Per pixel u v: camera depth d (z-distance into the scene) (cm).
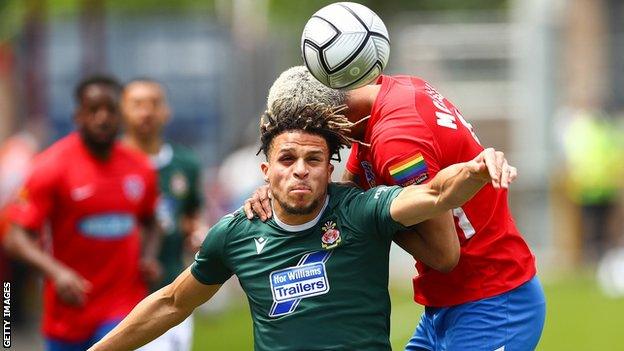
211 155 7175
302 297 1941
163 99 3422
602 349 4138
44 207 2997
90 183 3023
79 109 3023
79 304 2969
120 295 3058
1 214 4741
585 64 7162
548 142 7125
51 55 6831
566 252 6862
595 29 7188
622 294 5644
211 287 2056
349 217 1938
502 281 2098
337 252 1939
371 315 1947
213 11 7606
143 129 3384
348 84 1983
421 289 2153
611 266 5847
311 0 7856
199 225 3503
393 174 1991
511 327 2100
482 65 7269
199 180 3466
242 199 6209
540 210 7050
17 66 6506
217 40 7231
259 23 8100
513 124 7212
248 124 7969
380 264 1955
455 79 7294
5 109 6569
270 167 1952
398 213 1884
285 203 1922
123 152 3092
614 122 7062
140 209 3122
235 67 7500
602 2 7194
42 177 2994
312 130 1930
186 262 4131
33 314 5084
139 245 3156
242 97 7775
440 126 2034
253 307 1986
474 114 7250
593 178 6675
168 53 7188
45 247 3284
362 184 2123
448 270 2030
